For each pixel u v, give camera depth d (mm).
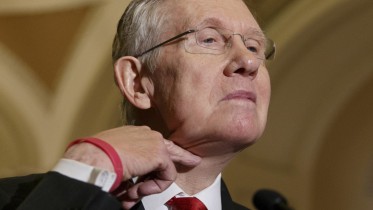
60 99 6402
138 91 1840
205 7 1779
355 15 5969
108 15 6152
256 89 1765
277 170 6941
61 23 6238
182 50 1741
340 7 5848
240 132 1678
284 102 6738
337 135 6965
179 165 1769
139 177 1660
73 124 6449
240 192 6863
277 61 6324
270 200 1852
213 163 1772
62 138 6461
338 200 7008
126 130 1605
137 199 1626
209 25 1763
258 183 6887
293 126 6867
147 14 1830
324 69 6535
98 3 6121
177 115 1726
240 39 1763
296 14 5949
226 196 1893
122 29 1892
